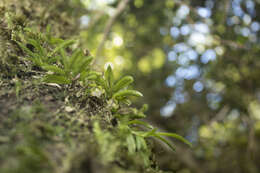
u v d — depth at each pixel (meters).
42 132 0.49
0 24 0.80
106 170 0.43
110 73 0.70
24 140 0.45
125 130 0.58
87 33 2.32
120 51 3.10
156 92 3.87
